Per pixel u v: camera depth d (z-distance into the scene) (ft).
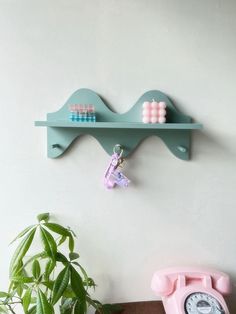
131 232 2.91
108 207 2.86
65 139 2.71
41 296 2.18
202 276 2.71
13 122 2.69
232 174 2.97
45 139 2.73
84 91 2.68
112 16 2.69
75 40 2.67
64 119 2.68
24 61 2.64
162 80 2.80
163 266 2.98
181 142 2.84
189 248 2.99
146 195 2.89
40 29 2.63
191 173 2.92
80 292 2.23
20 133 2.70
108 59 2.72
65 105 2.67
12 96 2.66
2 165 2.72
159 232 2.94
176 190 2.91
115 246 2.91
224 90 2.88
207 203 2.97
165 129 2.76
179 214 2.95
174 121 2.80
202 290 2.60
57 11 2.63
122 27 2.71
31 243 2.54
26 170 2.75
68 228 2.70
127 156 2.81
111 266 2.93
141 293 2.99
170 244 2.97
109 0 2.67
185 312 2.39
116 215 2.88
